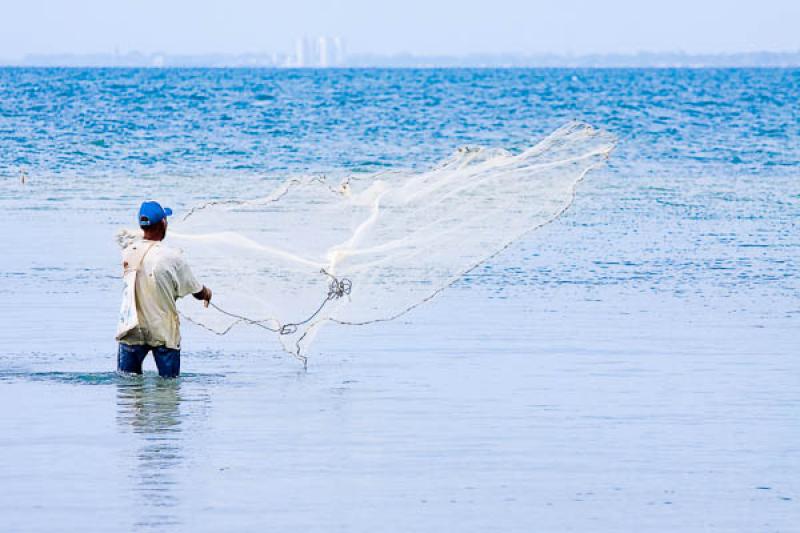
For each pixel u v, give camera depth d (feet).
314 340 121.80
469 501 74.33
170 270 104.22
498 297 144.15
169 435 87.76
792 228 203.92
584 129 111.75
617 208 230.27
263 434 88.07
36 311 133.49
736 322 130.41
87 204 227.40
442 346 118.93
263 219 147.74
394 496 75.10
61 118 476.95
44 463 80.89
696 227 204.44
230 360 113.29
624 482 78.07
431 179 114.62
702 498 75.15
